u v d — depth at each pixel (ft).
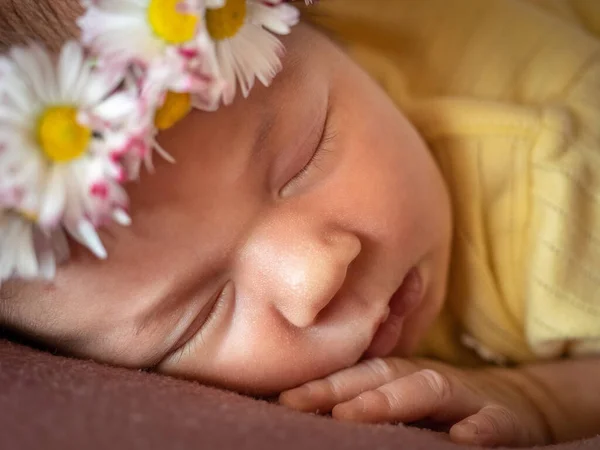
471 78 0.92
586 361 0.84
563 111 0.86
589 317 0.81
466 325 0.90
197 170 0.65
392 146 0.78
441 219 0.82
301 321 0.70
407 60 0.95
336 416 0.68
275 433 0.54
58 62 0.57
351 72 0.79
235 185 0.67
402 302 0.80
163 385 0.62
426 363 0.80
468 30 0.94
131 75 0.58
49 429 0.52
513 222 0.86
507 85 0.91
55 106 0.57
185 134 0.64
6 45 0.61
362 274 0.75
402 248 0.77
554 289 0.82
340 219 0.73
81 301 0.67
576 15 1.02
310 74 0.73
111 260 0.65
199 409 0.56
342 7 0.99
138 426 0.52
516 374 0.84
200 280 0.69
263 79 0.64
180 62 0.58
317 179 0.73
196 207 0.66
